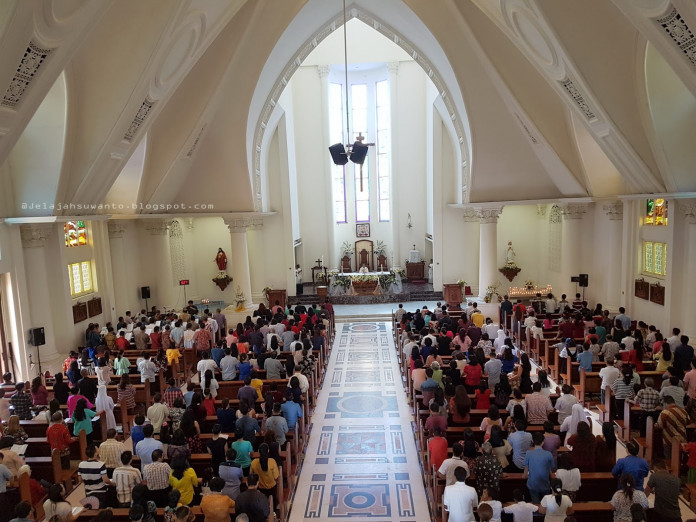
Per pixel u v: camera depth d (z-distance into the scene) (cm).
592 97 1255
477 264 2462
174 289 2408
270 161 2442
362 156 1567
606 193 1809
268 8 1523
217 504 611
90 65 1173
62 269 1494
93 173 1362
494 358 1123
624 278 1752
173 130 1684
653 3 821
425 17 1578
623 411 1002
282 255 2503
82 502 747
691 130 1273
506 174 1931
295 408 932
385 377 1471
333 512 834
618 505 609
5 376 1109
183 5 1066
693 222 1391
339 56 2691
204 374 1111
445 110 2261
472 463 720
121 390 1082
